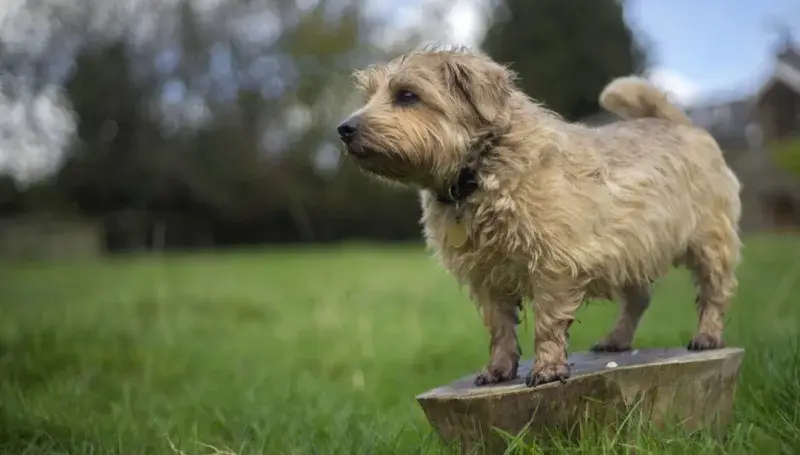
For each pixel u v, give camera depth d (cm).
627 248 98
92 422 119
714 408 97
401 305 254
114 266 516
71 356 167
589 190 95
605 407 92
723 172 113
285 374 158
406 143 97
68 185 847
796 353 114
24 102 823
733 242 112
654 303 215
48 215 809
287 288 322
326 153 902
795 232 633
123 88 869
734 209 113
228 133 888
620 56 958
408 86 99
